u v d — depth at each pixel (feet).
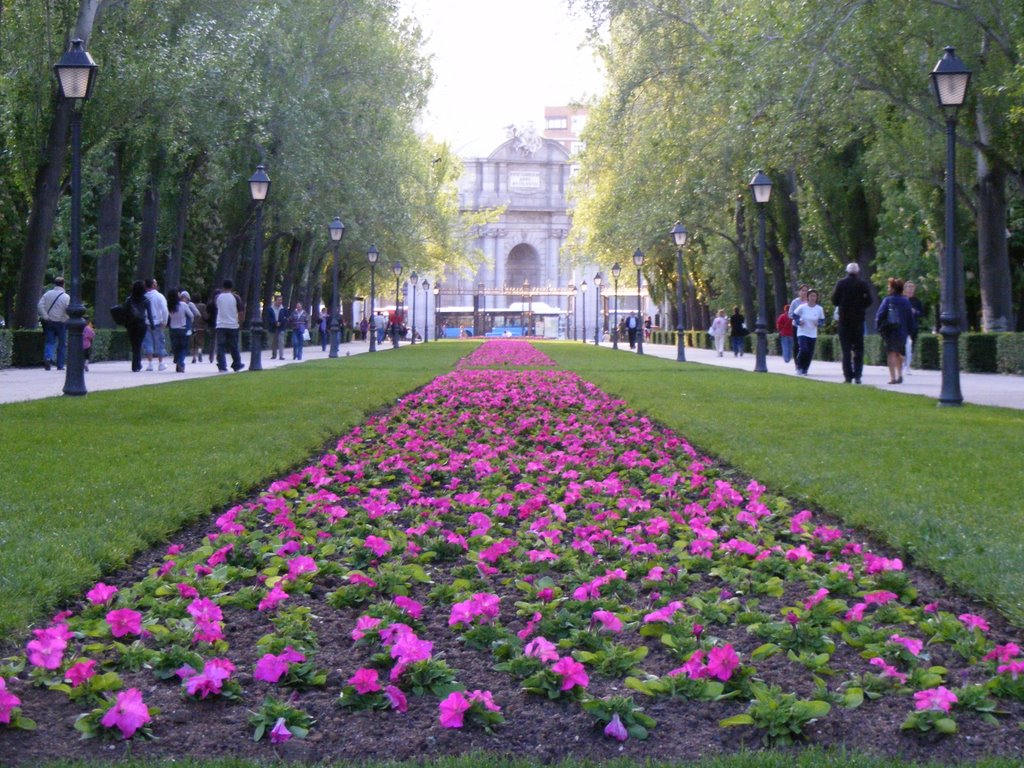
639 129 135.74
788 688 14.46
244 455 34.32
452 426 45.80
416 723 13.34
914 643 15.34
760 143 90.07
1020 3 73.51
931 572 20.70
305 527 24.34
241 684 14.61
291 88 122.83
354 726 13.28
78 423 44.50
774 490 29.89
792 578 20.03
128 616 16.11
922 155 91.35
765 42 85.25
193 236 156.76
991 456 35.17
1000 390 68.95
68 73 58.75
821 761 11.83
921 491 27.73
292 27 123.75
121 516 23.93
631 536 23.17
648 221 142.82
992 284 92.12
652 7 115.24
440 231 207.51
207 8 105.91
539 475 32.14
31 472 30.35
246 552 21.67
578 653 14.97
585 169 161.27
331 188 137.90
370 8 135.54
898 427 44.37
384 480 31.68
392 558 21.38
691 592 19.19
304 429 42.34
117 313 89.71
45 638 14.98
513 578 19.76
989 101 79.46
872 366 108.58
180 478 29.32
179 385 69.00
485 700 13.25
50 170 92.38
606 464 34.01
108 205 116.26
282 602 18.08
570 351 165.17
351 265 209.77
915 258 116.06
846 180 116.06
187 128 101.45
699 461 35.17
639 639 16.53
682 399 59.26
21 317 97.50
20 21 87.30
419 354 147.54
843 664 15.46
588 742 12.78
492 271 374.63
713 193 129.08
